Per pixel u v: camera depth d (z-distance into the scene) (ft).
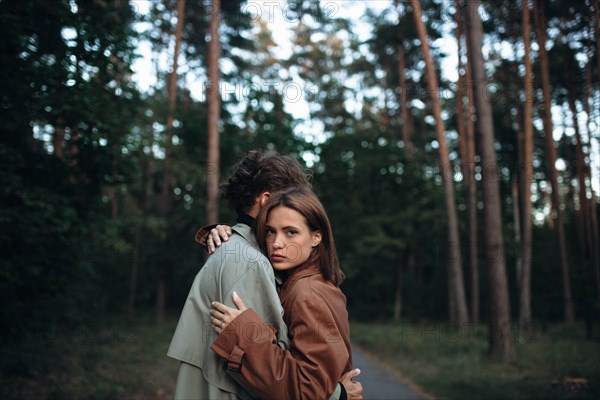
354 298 83.46
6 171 17.53
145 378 23.70
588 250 66.85
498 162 74.49
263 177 6.04
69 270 20.77
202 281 5.45
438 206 73.46
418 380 27.17
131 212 52.80
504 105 68.64
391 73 85.51
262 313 5.10
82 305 33.78
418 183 76.13
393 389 25.40
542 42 45.06
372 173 75.87
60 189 20.26
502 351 31.40
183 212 63.10
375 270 79.51
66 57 18.57
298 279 5.51
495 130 72.18
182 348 5.27
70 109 18.02
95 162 20.85
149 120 49.65
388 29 65.46
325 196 76.33
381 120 92.73
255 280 5.16
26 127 18.74
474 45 33.94
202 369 5.15
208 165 46.16
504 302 32.17
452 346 37.76
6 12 16.35
